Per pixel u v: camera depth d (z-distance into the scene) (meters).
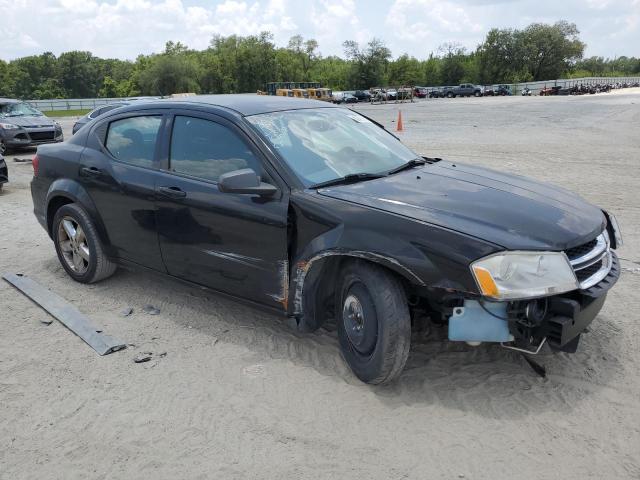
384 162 4.10
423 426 3.03
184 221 4.07
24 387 3.53
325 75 108.00
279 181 3.61
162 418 3.18
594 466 2.70
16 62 161.75
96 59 173.12
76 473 2.76
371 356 3.28
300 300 3.58
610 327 4.11
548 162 12.26
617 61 171.75
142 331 4.26
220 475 2.71
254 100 4.36
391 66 100.38
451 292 2.98
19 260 6.01
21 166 13.71
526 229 3.05
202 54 119.94
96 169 4.70
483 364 3.62
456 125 23.72
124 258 4.73
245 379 3.54
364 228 3.18
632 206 7.96
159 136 4.35
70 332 4.27
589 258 3.17
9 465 2.82
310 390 3.40
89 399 3.38
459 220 3.10
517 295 2.86
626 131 19.34
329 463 2.77
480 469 2.70
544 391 3.31
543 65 106.44
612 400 3.21
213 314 4.52
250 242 3.71
